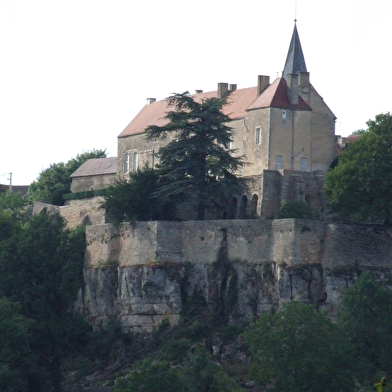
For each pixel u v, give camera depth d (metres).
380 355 122.50
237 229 138.62
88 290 146.75
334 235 135.25
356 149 141.50
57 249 147.12
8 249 145.12
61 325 140.38
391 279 134.88
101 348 140.50
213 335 134.62
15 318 133.00
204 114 147.00
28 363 131.75
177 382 117.00
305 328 120.62
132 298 141.50
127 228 144.75
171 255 141.12
